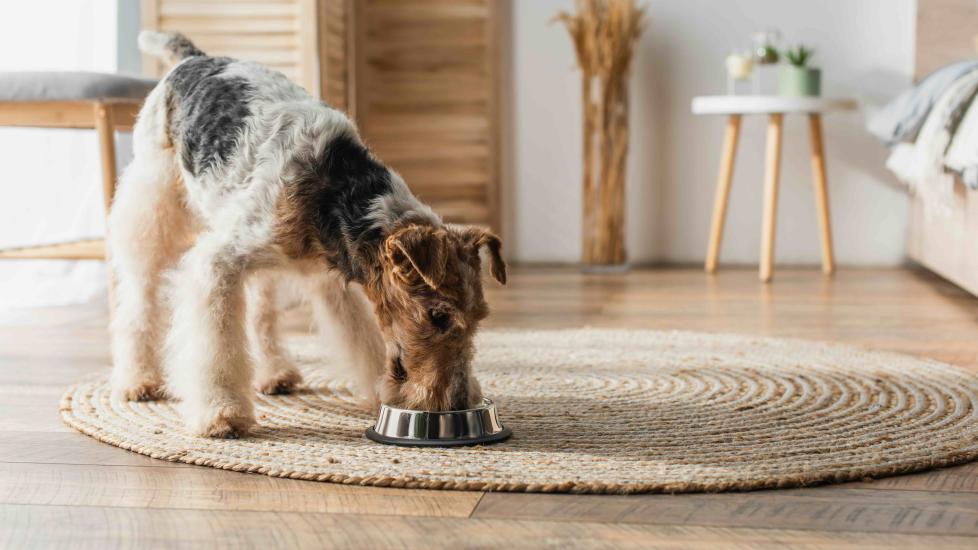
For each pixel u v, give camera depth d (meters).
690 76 4.92
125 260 2.13
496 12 4.88
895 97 4.77
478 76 4.91
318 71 4.00
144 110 2.08
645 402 2.07
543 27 5.00
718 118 4.91
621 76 4.64
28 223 3.96
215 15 3.98
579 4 4.73
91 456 1.70
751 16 4.85
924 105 3.56
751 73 4.57
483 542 1.28
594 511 1.40
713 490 1.47
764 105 4.20
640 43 4.93
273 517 1.39
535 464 1.59
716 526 1.33
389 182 1.80
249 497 1.47
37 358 2.63
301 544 1.29
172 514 1.40
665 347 2.75
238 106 1.86
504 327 3.16
